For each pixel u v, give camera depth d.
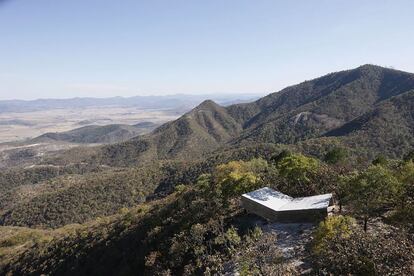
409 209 31.50
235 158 158.38
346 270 23.45
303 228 36.75
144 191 180.00
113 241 60.56
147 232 53.75
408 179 35.06
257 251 29.86
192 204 51.78
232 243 38.44
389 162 51.19
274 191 45.94
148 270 44.34
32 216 172.75
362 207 32.94
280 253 30.48
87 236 72.12
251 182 50.06
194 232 42.56
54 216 168.12
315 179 48.34
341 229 26.81
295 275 27.55
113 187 183.25
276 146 160.38
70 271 61.22
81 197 178.12
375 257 23.11
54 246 79.06
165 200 73.62
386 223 33.12
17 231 133.12
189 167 178.75
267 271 27.86
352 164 57.97
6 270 83.88
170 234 49.03
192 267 38.62
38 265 74.25
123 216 77.44
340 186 40.16
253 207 43.19
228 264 34.47
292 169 48.16
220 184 52.16
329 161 54.00
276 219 39.84
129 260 51.50
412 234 27.66
